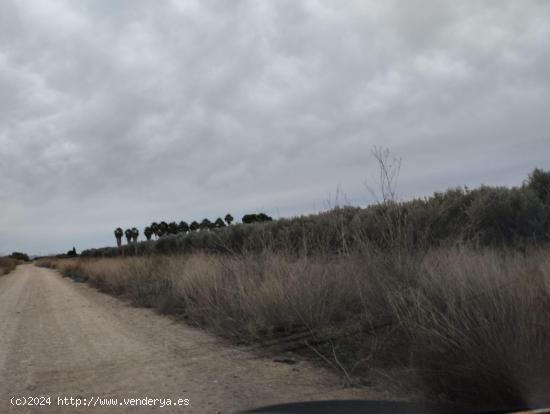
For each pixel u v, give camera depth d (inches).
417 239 375.9
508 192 543.8
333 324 329.1
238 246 739.4
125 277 846.5
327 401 198.4
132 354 325.7
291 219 829.2
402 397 214.5
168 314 510.6
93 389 249.1
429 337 224.5
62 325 482.3
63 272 1945.1
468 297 234.2
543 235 469.4
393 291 291.9
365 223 407.8
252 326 352.5
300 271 382.3
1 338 425.7
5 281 1502.2
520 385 196.5
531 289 229.6
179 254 932.0
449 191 591.5
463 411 191.6
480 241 440.8
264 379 255.8
